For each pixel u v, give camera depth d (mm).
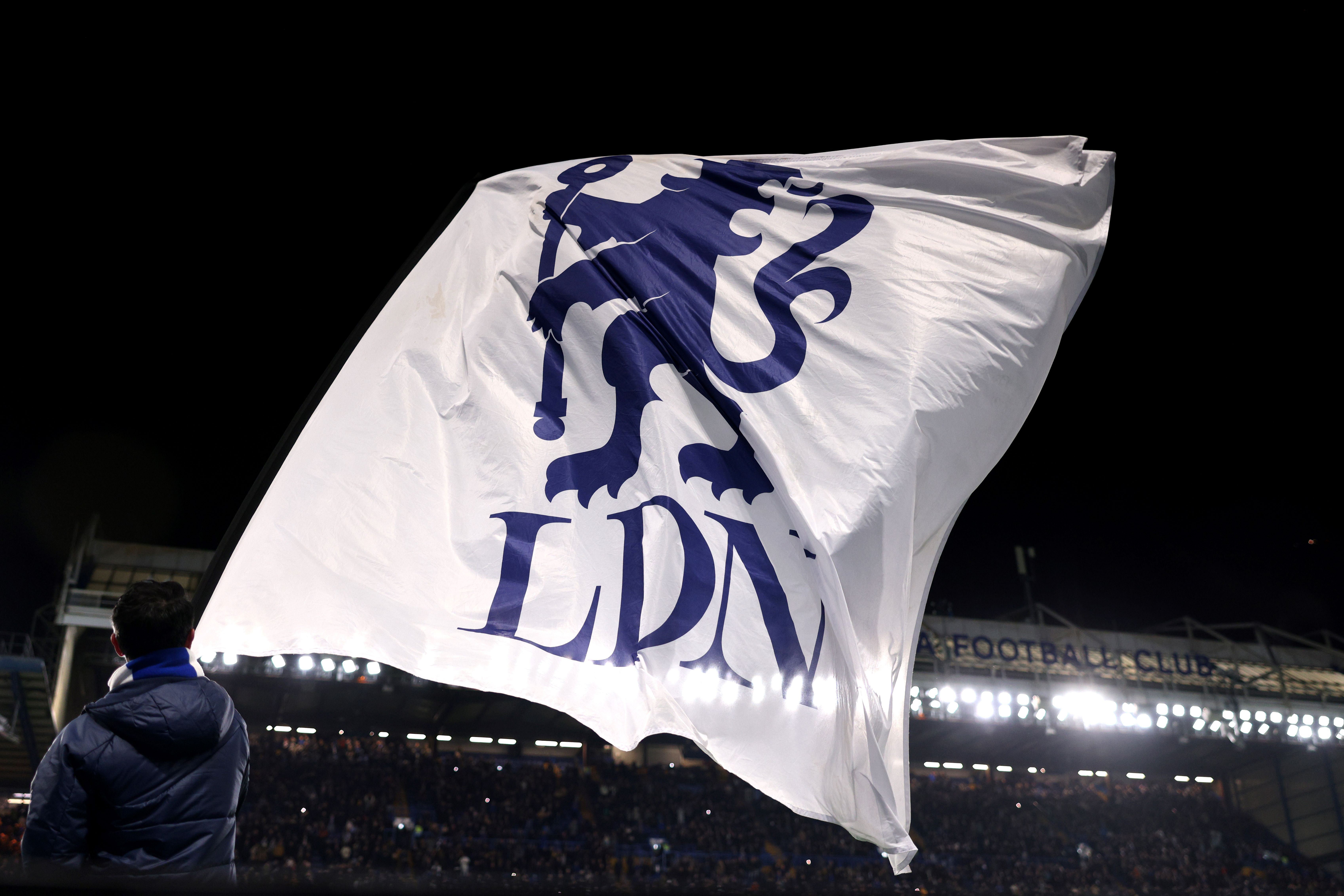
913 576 5277
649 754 41750
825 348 5516
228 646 3914
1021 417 5637
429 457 4770
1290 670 41938
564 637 4480
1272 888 38625
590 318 5504
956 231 5922
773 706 4652
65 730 2928
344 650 4012
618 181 6121
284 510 4367
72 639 29281
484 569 4531
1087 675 38344
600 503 4930
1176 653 40250
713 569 4902
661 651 4629
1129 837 42438
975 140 6105
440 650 4172
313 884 1341
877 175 6074
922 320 5566
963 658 37625
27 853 2785
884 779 4523
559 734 40125
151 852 2895
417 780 36812
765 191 6062
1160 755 44812
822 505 5055
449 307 5441
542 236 5816
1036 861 39250
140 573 30797
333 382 4895
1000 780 45594
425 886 1431
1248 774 46219
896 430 5242
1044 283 5809
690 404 5348
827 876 35625
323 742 37312
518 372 5270
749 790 40562
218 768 3088
